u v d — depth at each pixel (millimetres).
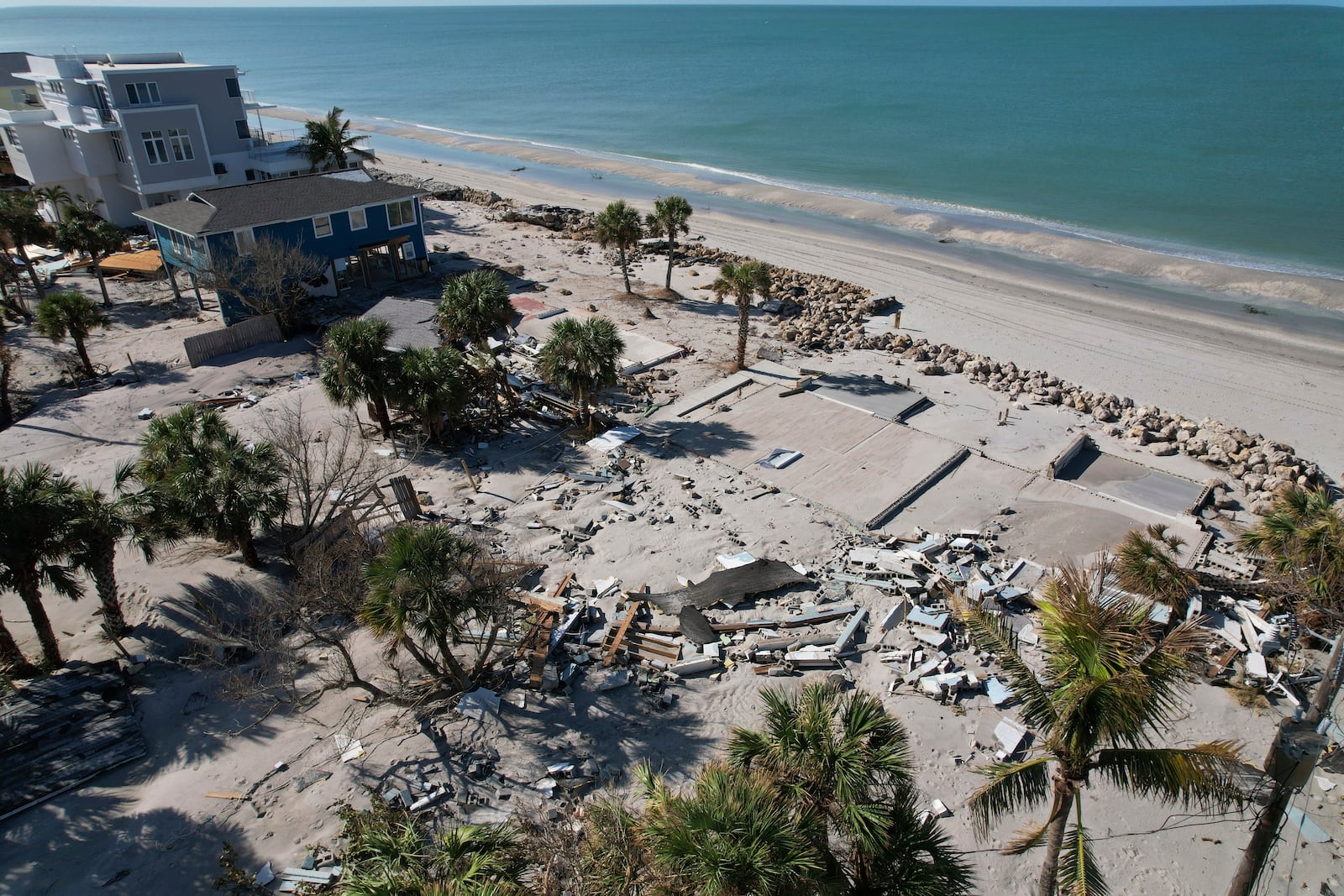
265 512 22688
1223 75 144750
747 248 57594
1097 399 34688
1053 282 51094
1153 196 69250
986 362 37938
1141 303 47375
